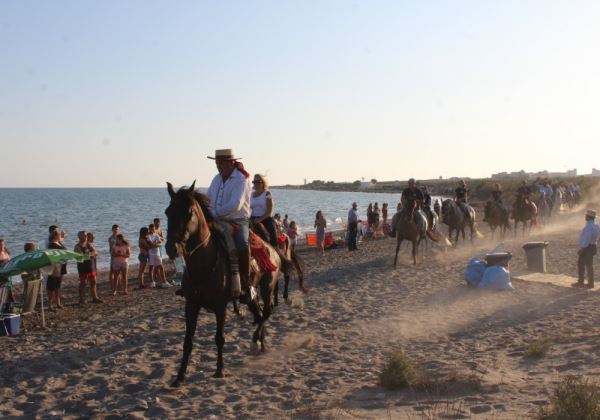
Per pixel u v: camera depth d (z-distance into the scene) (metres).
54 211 87.56
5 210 89.81
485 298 13.64
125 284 17.70
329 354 9.27
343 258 24.94
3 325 11.67
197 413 6.71
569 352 8.52
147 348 10.04
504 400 6.47
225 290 7.73
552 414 5.53
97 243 40.97
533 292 14.22
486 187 85.69
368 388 7.29
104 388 7.91
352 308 13.00
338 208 97.81
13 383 8.38
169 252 6.71
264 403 6.98
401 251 25.66
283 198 165.62
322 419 6.18
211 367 8.72
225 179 8.07
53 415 6.90
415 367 7.79
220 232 7.73
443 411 6.15
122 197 185.62
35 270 12.28
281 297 14.66
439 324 11.20
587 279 15.93
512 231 33.06
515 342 9.55
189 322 7.71
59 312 14.50
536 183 35.84
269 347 9.82
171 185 7.13
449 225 25.44
